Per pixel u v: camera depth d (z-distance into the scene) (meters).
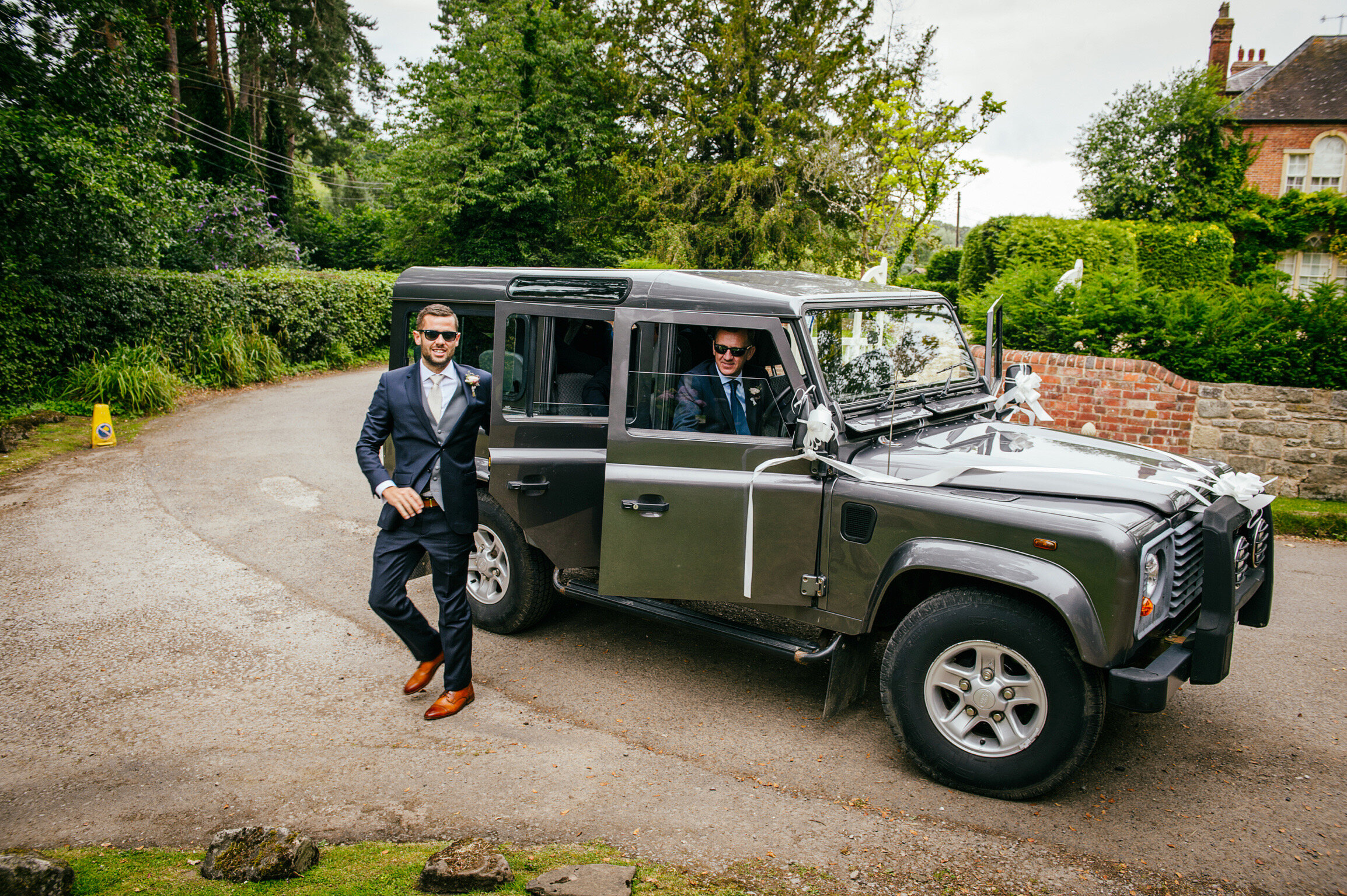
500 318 4.47
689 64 27.20
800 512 3.61
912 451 3.71
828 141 23.80
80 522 7.19
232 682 4.31
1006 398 4.62
